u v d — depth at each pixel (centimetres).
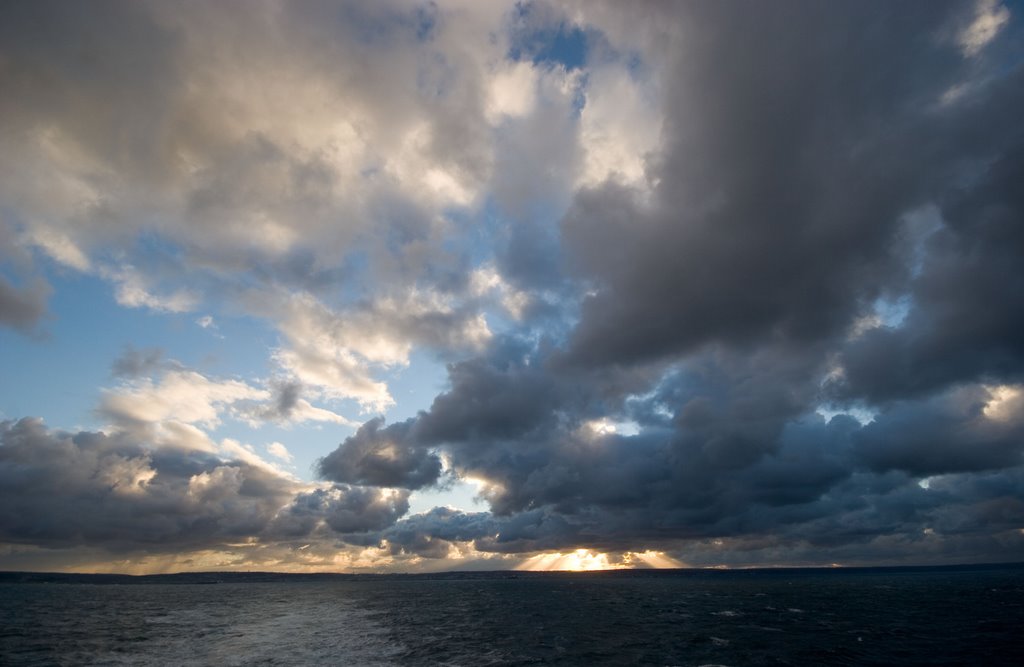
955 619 6831
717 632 6119
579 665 4419
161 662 4869
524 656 4891
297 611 10412
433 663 4625
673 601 11219
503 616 8744
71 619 8881
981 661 4281
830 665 4244
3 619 8825
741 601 10738
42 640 6334
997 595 10762
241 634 6800
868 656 4550
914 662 4291
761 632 6031
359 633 6769
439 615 9156
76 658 5125
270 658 5003
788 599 10994
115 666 4700
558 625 7231
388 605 11875
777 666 4231
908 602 9488
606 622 7450
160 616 9494
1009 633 5566
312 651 5366
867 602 9694
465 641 5884
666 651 4969
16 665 4828
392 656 5009
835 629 6141
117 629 7462
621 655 4828
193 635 6744
